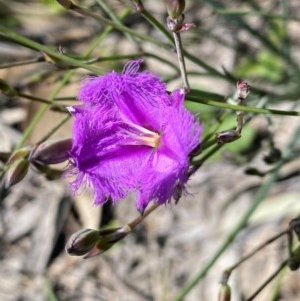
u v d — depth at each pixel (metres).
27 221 0.22
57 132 0.19
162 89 0.11
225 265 0.20
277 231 0.20
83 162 0.11
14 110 0.23
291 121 0.22
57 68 0.14
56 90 0.15
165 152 0.11
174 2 0.11
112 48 0.23
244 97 0.12
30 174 0.23
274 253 0.20
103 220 0.22
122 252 0.21
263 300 0.20
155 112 0.11
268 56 0.22
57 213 0.22
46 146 0.12
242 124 0.11
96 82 0.11
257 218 0.21
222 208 0.21
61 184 0.22
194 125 0.11
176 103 0.11
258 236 0.20
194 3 0.24
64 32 0.24
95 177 0.11
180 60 0.12
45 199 0.22
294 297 0.19
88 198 0.22
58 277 0.21
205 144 0.11
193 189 0.22
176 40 0.11
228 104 0.11
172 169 0.11
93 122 0.11
